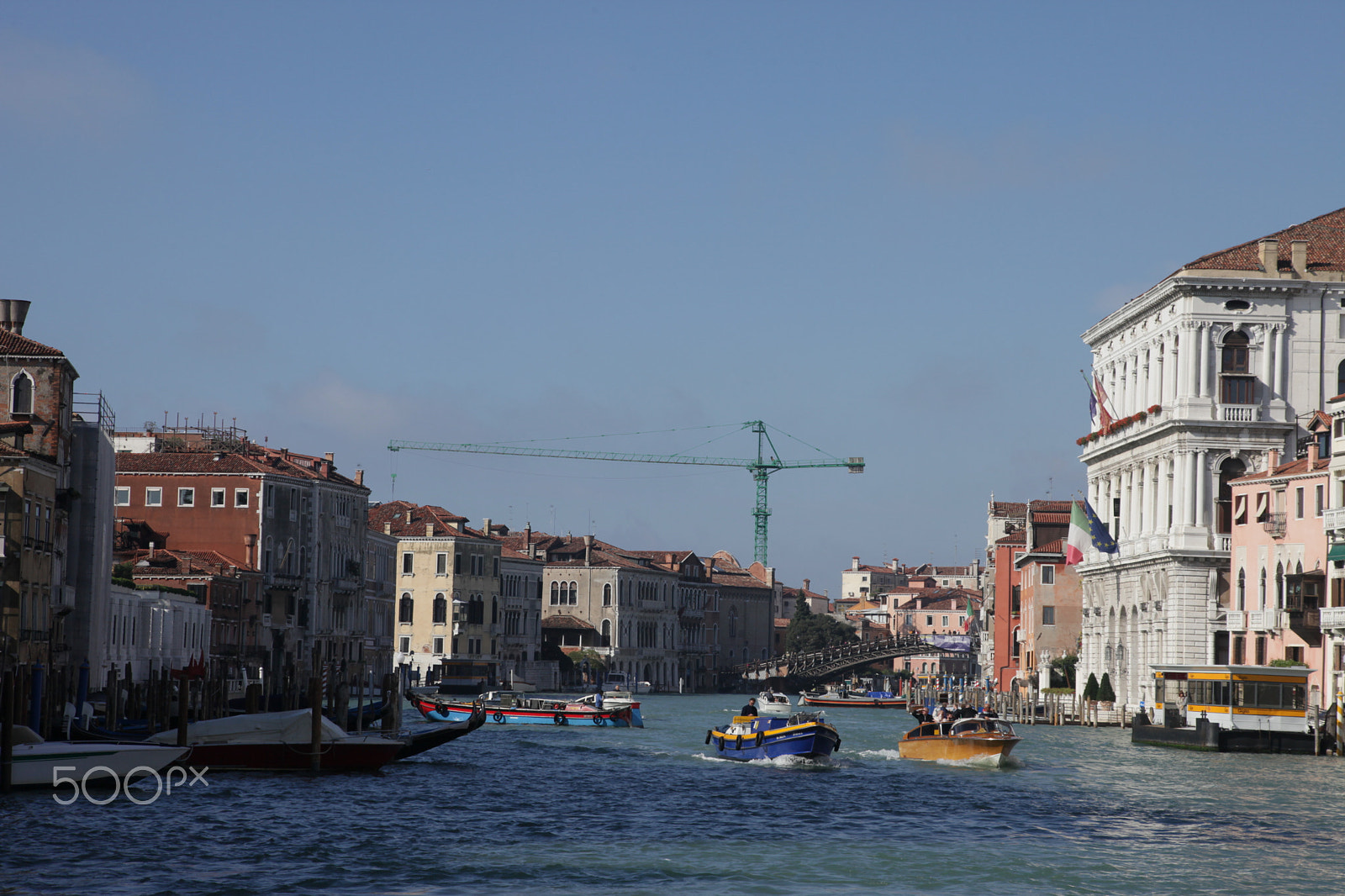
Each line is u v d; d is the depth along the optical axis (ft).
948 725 206.49
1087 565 316.40
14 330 234.58
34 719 172.14
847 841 128.47
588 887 108.17
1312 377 270.67
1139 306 290.15
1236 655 253.03
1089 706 295.69
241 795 148.66
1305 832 134.41
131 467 370.12
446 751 215.31
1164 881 112.27
